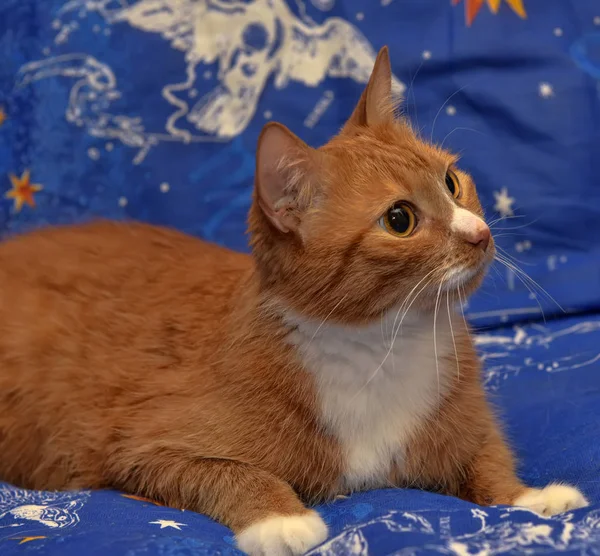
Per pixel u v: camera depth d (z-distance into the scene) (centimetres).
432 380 77
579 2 111
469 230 73
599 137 110
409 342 76
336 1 110
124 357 81
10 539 68
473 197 79
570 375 92
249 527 70
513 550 63
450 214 74
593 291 105
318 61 110
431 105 110
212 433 76
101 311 84
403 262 73
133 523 70
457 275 73
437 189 74
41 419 82
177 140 110
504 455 79
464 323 80
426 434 76
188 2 109
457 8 110
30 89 109
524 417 87
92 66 109
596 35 111
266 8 110
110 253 89
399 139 79
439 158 77
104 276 86
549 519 67
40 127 109
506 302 106
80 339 83
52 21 108
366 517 70
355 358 75
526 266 108
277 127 73
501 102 110
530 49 110
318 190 75
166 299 84
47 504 75
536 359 96
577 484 75
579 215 110
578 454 79
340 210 74
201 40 110
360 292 73
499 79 110
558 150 110
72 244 90
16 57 108
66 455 81
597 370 92
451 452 77
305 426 75
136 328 83
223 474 74
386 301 73
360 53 110
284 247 74
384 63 83
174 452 76
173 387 79
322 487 76
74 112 109
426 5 110
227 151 110
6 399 83
